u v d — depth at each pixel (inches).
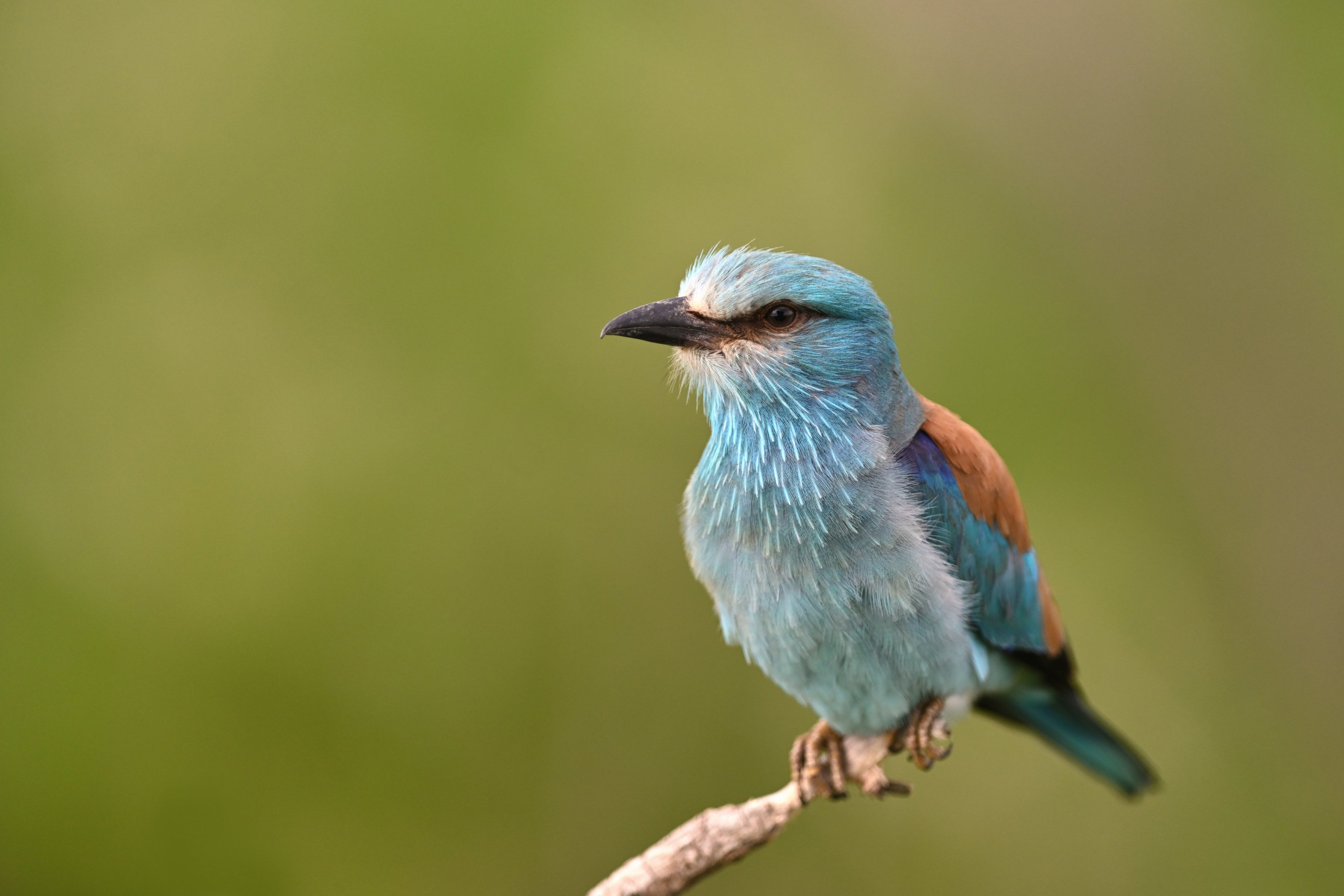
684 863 268.2
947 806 443.2
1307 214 468.8
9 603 424.8
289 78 464.4
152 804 416.5
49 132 456.8
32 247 449.7
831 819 436.1
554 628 439.2
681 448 445.7
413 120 463.8
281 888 419.5
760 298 293.7
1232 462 470.6
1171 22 463.2
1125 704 456.8
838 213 476.1
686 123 477.4
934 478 298.8
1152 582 464.4
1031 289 480.7
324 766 425.4
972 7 472.1
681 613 439.5
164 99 461.7
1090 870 440.1
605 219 462.9
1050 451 471.5
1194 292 468.8
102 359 444.5
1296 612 464.4
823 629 288.0
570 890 426.3
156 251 453.7
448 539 440.1
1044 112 468.8
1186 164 464.4
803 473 289.4
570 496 444.8
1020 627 323.6
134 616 423.8
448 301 453.4
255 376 446.6
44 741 414.6
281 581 431.2
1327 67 488.1
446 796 429.1
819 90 488.7
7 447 435.8
